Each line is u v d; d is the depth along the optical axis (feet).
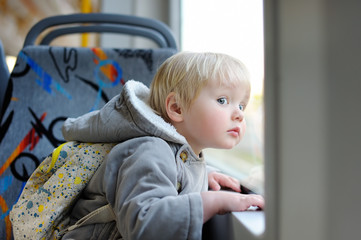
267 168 1.07
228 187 2.34
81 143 2.06
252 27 2.77
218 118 1.80
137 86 2.14
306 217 0.94
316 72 0.91
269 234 1.07
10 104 2.93
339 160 0.87
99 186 1.86
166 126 1.84
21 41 7.44
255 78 2.67
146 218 1.42
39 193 1.99
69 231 1.91
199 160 2.02
